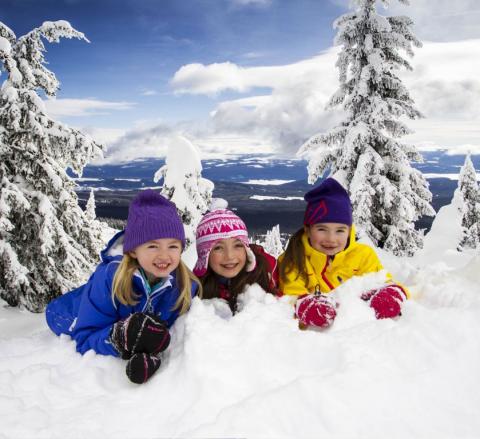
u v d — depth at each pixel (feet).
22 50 36.94
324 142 42.34
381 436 5.05
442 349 6.31
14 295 36.52
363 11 40.73
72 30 37.58
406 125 40.93
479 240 60.13
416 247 40.98
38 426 5.57
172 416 5.61
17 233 37.78
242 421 5.07
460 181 63.41
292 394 5.41
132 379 6.30
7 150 36.19
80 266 40.52
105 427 5.49
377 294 8.06
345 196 9.69
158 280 7.99
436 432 5.16
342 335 6.83
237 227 8.98
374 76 40.88
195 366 6.13
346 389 5.50
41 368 6.95
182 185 35.63
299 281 9.75
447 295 8.83
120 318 7.86
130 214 7.52
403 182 40.42
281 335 6.76
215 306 8.77
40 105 36.76
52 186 38.04
